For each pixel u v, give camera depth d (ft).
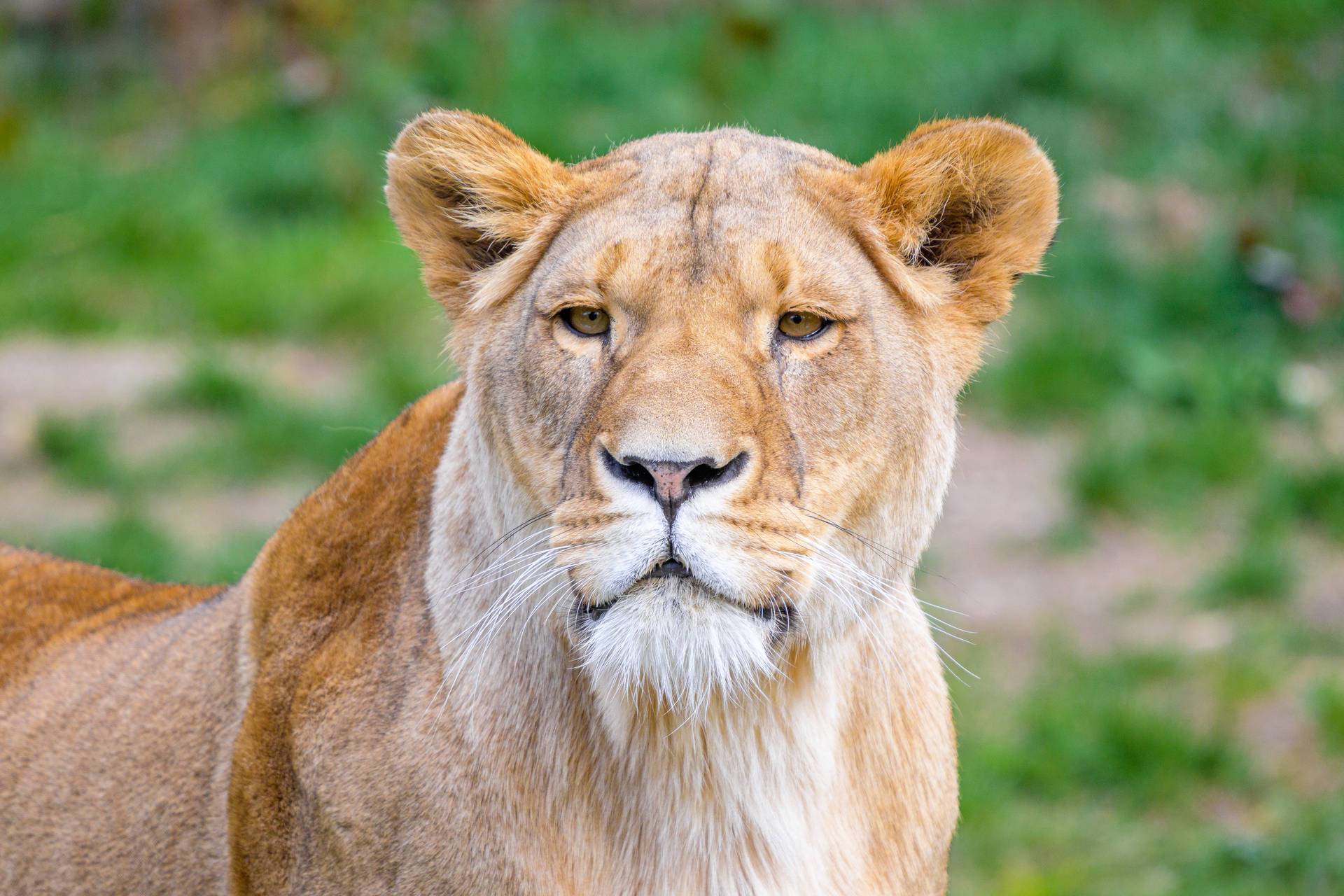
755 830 16.03
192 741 18.39
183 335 54.24
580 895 15.89
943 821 17.48
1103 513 44.98
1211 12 78.13
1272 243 59.41
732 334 15.17
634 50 71.36
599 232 15.88
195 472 45.39
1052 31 72.49
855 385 15.69
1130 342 53.83
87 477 44.39
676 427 14.35
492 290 16.79
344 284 55.62
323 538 17.84
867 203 16.58
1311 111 68.69
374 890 15.74
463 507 16.65
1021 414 51.26
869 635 16.61
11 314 54.60
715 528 14.62
